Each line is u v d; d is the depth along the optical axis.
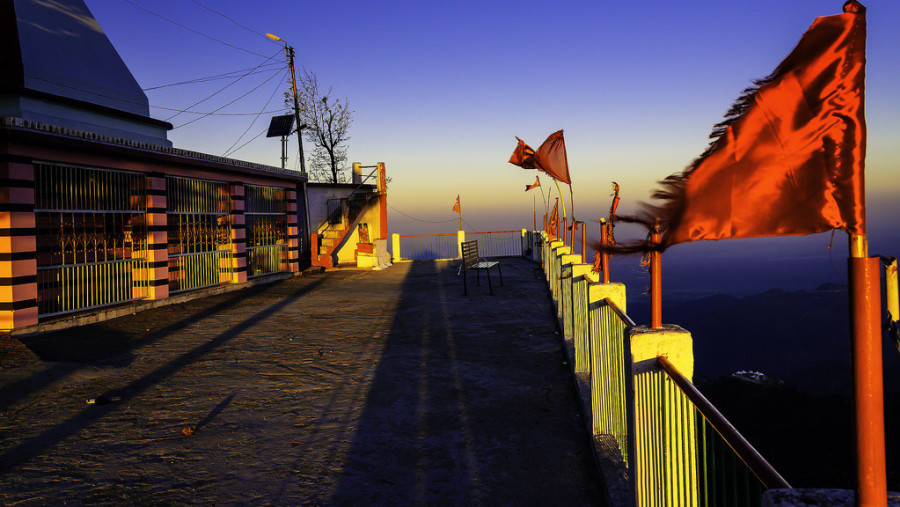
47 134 10.02
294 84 28.91
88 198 12.20
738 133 1.85
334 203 27.42
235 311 13.58
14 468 4.83
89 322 11.55
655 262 2.98
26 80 13.18
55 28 14.81
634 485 3.14
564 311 9.26
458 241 30.77
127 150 12.20
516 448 5.28
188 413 6.34
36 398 6.77
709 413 2.05
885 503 1.42
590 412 5.31
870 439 1.43
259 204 19.70
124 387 7.34
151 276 13.80
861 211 1.65
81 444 5.39
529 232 30.50
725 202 1.87
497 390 7.16
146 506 4.17
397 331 11.14
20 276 10.11
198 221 16.33
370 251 25.67
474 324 11.71
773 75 1.79
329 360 8.84
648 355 2.92
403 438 5.57
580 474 4.70
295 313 13.32
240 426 5.92
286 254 21.33
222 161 15.85
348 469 4.84
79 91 14.76
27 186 10.25
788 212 1.78
